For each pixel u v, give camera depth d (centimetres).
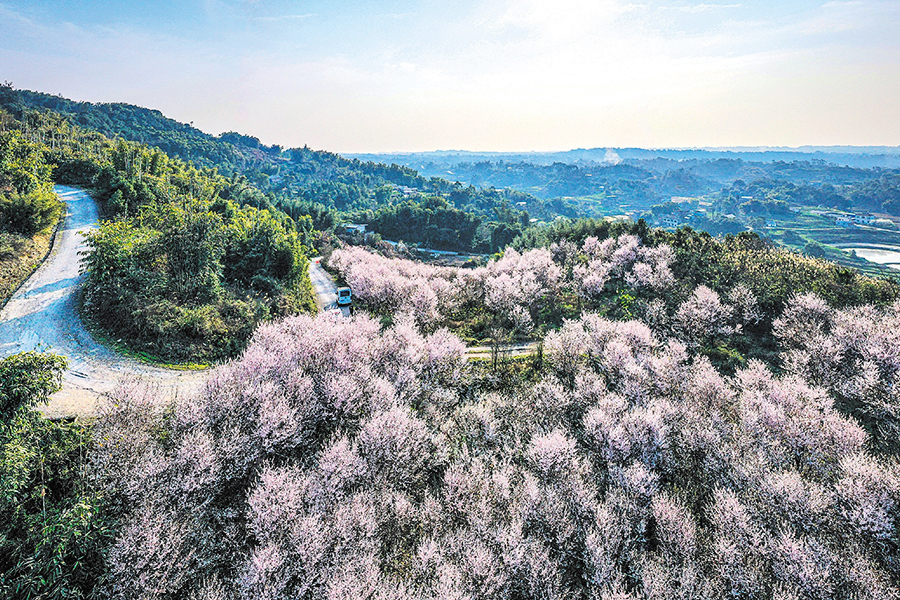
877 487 2014
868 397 2814
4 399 1480
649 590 1639
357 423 2253
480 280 5338
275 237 4275
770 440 2423
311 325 2933
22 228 3638
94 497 1530
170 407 2105
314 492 1758
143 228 3625
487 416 2523
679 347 3334
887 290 3997
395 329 3244
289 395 2158
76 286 3119
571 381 3194
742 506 1938
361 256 6050
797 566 1719
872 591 1616
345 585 1452
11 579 1337
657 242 6059
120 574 1411
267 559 1479
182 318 2806
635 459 2311
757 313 4053
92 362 2400
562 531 1880
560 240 6962
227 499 1825
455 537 1800
